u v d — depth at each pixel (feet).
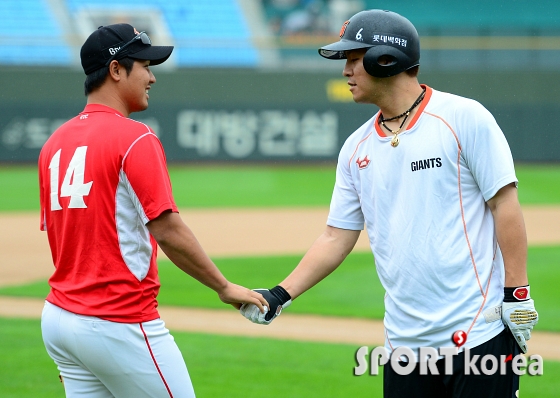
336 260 44.73
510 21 369.71
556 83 309.83
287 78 314.76
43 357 77.82
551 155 314.35
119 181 38.09
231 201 233.55
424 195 38.19
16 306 104.63
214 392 66.39
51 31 352.90
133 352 38.78
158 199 37.65
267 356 79.15
